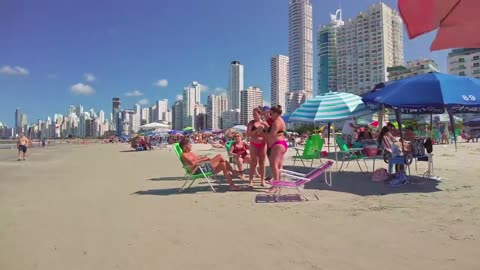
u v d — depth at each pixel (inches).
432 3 112.4
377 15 3607.3
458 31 124.0
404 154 330.3
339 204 243.8
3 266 146.5
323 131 1387.8
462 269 130.0
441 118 1077.1
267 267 137.3
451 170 405.1
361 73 3727.9
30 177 465.7
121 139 3656.5
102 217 225.5
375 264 136.6
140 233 187.6
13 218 227.8
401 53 3809.1
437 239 163.8
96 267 142.9
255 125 324.5
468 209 218.7
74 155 1093.8
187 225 201.2
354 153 443.8
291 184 263.3
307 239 169.3
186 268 138.8
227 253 154.0
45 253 160.4
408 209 223.3
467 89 299.4
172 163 670.5
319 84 4156.0
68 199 293.3
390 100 299.3
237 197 281.6
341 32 3905.0
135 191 327.9
